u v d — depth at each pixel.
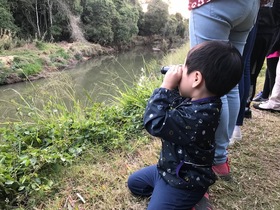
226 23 1.27
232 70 1.05
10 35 14.07
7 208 1.39
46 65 12.62
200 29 1.31
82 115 2.35
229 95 1.46
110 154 1.86
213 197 1.41
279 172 1.62
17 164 1.62
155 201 1.16
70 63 14.36
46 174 1.62
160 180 1.21
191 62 1.09
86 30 21.09
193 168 1.13
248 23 1.39
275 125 2.19
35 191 1.46
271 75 2.61
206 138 1.10
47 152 1.73
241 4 1.25
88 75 10.43
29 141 1.96
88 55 17.61
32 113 2.38
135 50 23.33
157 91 1.14
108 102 3.32
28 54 13.04
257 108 2.56
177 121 1.07
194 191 1.15
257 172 1.61
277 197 1.43
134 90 3.03
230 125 1.53
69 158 1.74
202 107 1.07
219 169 1.49
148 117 1.11
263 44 2.12
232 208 1.35
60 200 1.41
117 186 1.50
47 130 2.04
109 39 22.42
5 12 15.77
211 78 1.05
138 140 1.98
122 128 2.17
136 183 1.38
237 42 1.47
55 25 18.42
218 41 1.10
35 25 18.19
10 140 1.93
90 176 1.58
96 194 1.44
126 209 1.35
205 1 1.26
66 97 3.15
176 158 1.14
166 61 5.58
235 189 1.47
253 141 1.93
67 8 19.31
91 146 1.92
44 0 18.09
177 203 1.14
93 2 21.33
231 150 1.81
